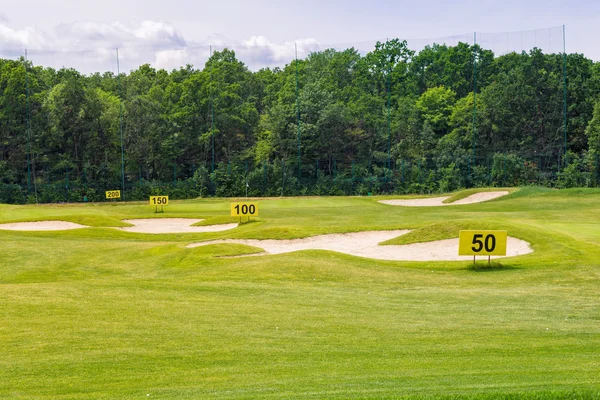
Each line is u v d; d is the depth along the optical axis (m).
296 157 91.38
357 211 53.25
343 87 105.19
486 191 63.16
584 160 81.00
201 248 31.44
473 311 18.06
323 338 14.97
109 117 92.44
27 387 11.49
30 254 31.78
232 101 100.69
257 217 48.97
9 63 89.50
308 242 34.84
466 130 94.06
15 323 16.08
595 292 20.44
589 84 89.00
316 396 10.22
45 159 88.00
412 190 85.88
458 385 10.74
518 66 91.69
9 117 87.56
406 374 11.80
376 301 19.50
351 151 93.06
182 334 15.23
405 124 94.38
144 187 87.69
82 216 49.91
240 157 94.69
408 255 29.72
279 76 115.75
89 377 12.07
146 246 34.59
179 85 100.12
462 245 25.28
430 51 111.69
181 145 96.12
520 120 89.25
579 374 11.44
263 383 11.40
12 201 83.62
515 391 10.00
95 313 17.22
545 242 28.14
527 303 19.12
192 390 11.05
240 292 20.62
